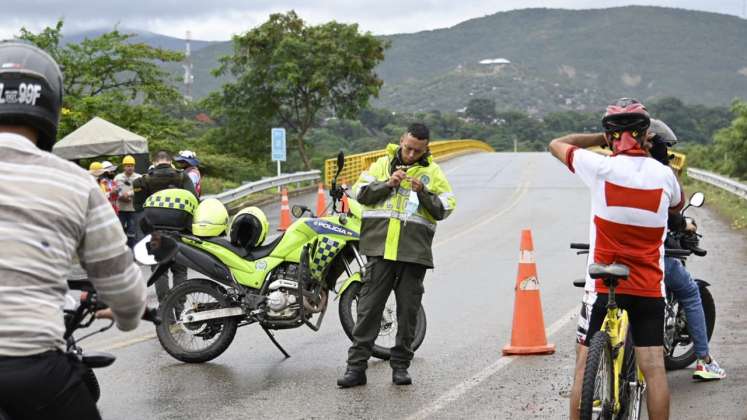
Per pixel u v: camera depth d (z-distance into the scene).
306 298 8.59
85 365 3.45
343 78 51.50
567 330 9.87
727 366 8.17
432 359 8.77
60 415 3.16
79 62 35.84
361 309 7.91
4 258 3.09
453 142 62.00
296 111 52.75
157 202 9.04
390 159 7.98
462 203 26.98
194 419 6.95
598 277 5.33
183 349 8.75
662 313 5.58
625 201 5.42
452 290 12.72
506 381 7.87
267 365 8.72
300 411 7.13
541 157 55.81
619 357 5.68
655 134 6.67
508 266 14.87
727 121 145.62
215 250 8.60
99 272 3.30
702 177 30.28
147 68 36.44
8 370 3.04
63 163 3.28
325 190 33.56
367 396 7.54
